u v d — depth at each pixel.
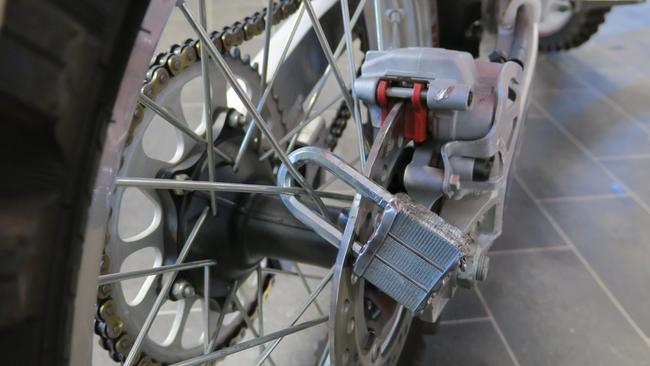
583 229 1.34
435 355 1.05
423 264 0.49
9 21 0.25
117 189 0.60
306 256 0.69
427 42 1.01
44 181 0.28
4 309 0.28
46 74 0.26
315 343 1.04
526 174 1.51
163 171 0.65
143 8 0.31
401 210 0.47
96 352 0.99
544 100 1.84
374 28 0.95
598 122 1.74
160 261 0.67
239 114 0.72
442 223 0.48
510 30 0.95
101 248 0.32
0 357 0.29
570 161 1.57
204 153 0.68
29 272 0.28
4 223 0.27
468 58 0.59
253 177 0.71
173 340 0.74
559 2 2.00
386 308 0.63
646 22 2.42
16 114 0.26
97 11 0.28
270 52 0.82
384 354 0.68
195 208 0.66
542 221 1.36
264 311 1.10
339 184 1.38
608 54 2.15
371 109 0.60
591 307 1.15
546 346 1.08
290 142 0.85
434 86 0.56
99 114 0.30
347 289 0.51
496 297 1.17
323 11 0.87
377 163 0.54
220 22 2.09
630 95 1.89
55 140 0.28
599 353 1.06
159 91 0.62
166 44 1.80
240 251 0.70
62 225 0.29
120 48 0.30
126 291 1.09
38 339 0.30
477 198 0.66
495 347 1.07
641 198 1.44
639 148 1.63
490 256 1.26
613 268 1.24
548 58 2.10
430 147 0.62
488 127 0.61
